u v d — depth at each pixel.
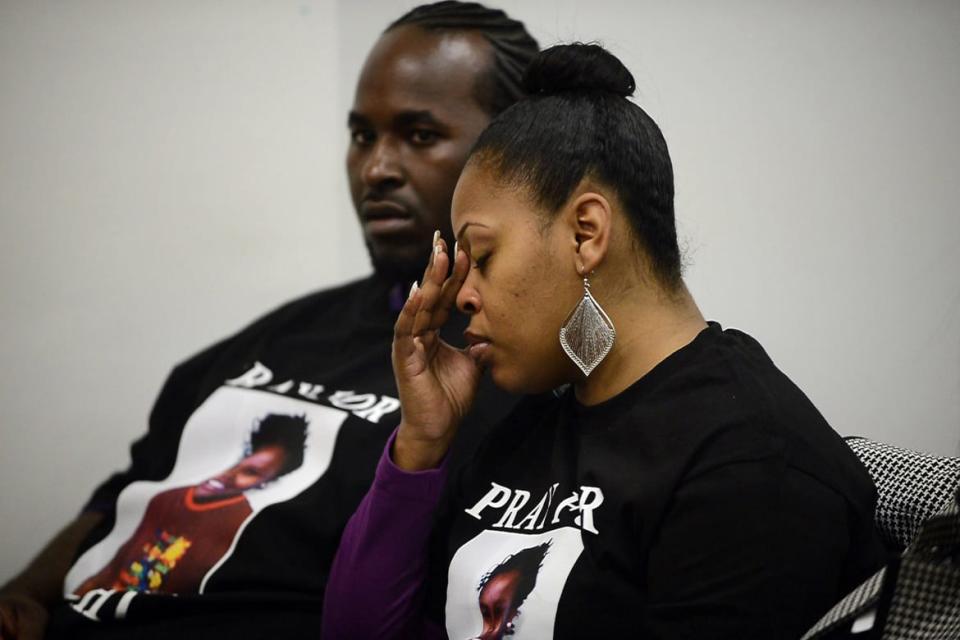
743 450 4.60
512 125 5.08
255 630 6.50
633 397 4.98
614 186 4.95
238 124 10.68
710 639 4.49
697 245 8.58
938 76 8.08
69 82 10.69
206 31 10.65
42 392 10.65
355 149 7.27
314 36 10.56
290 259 10.67
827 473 4.60
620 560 4.76
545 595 4.82
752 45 8.66
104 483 8.07
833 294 8.18
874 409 7.85
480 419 6.45
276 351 7.66
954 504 4.24
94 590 6.97
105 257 10.72
